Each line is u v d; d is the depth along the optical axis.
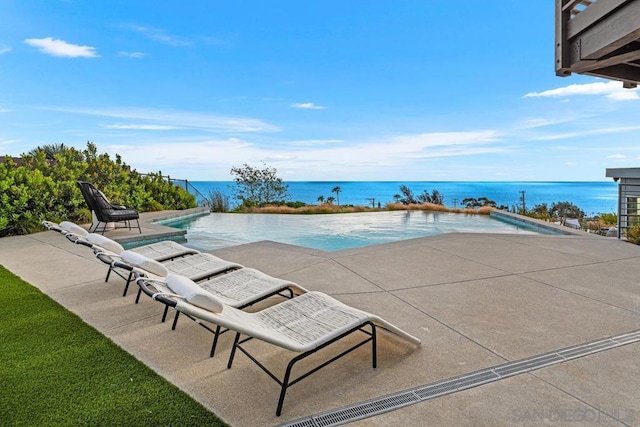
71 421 1.86
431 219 13.17
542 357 2.49
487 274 4.41
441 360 2.47
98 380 2.23
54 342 2.72
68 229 3.95
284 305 2.69
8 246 6.37
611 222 11.53
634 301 3.52
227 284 3.20
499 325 3.00
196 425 1.85
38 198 8.55
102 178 11.19
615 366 2.37
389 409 1.97
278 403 1.97
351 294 3.77
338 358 2.45
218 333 2.57
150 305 3.48
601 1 3.09
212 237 8.98
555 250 5.65
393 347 2.66
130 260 3.01
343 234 9.69
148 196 12.96
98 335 2.84
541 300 3.55
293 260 5.14
